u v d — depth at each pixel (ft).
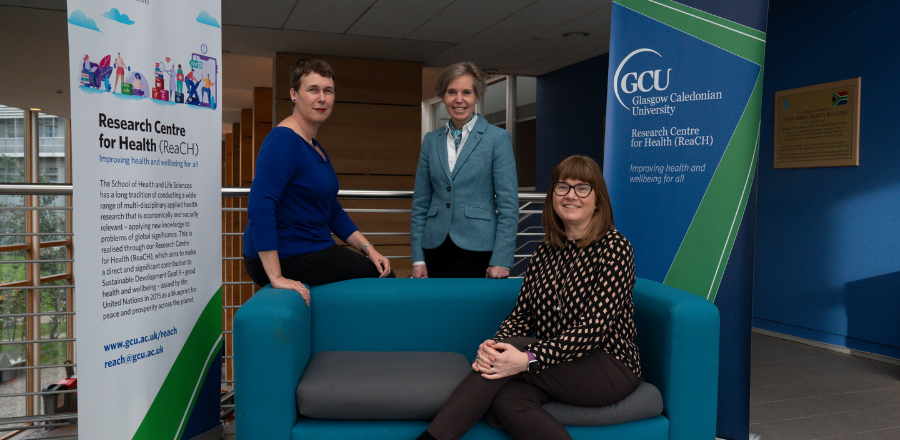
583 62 24.81
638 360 6.07
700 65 8.05
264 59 24.72
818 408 10.34
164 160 6.57
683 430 5.97
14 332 32.42
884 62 14.06
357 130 24.13
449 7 17.42
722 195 7.95
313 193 7.16
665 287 6.72
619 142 8.68
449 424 5.38
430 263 8.45
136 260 6.18
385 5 17.30
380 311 7.35
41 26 19.51
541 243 6.59
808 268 15.89
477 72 7.95
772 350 15.12
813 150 15.66
